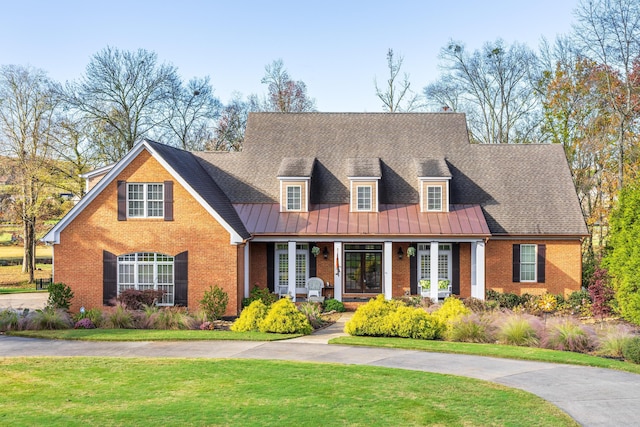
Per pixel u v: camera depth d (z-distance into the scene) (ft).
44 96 154.92
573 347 67.51
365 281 109.29
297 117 121.39
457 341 72.13
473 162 114.32
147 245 92.17
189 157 112.06
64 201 172.76
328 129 119.24
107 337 71.82
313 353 64.28
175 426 39.42
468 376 54.34
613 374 55.77
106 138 160.45
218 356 62.44
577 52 153.07
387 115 121.29
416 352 65.00
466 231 100.94
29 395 47.14
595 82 152.25
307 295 105.91
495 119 179.52
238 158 116.37
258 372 54.44
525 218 105.91
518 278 105.50
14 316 79.97
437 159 113.09
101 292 92.38
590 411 44.70
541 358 61.26
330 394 47.16
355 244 109.19
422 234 100.53
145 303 88.38
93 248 92.48
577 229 104.12
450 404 45.11
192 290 91.81
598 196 153.69
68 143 158.30
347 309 101.40
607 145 149.48
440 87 184.24
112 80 156.66
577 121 158.81
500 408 44.34
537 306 98.53
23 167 153.58
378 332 74.84
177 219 91.91
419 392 48.16
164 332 75.92
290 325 76.23
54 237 91.97
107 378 52.37
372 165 110.22
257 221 104.32
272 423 40.04
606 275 91.15
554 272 105.29
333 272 108.17
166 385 49.90
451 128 119.03
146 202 92.48
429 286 104.32
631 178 140.67
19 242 230.48
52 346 67.87
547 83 167.32
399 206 108.27
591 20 133.28
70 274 92.53
